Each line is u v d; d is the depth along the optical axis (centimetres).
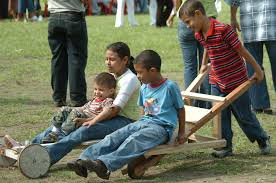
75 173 1398
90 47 3684
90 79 2764
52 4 2167
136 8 6444
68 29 2141
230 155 1564
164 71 2925
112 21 5378
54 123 1476
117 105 1448
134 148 1353
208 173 1431
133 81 1469
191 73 1972
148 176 1415
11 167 1480
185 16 1491
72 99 2191
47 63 3178
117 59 1473
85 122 1438
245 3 2016
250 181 1365
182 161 1530
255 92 2058
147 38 4050
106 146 1367
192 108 1520
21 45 3812
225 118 1541
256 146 1652
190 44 1958
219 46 1490
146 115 1425
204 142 1472
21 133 1822
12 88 2564
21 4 5334
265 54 3306
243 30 2034
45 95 2416
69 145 1412
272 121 1961
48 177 1403
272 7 1986
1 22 5247
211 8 1934
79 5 2144
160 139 1384
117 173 1436
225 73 1510
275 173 1425
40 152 1389
